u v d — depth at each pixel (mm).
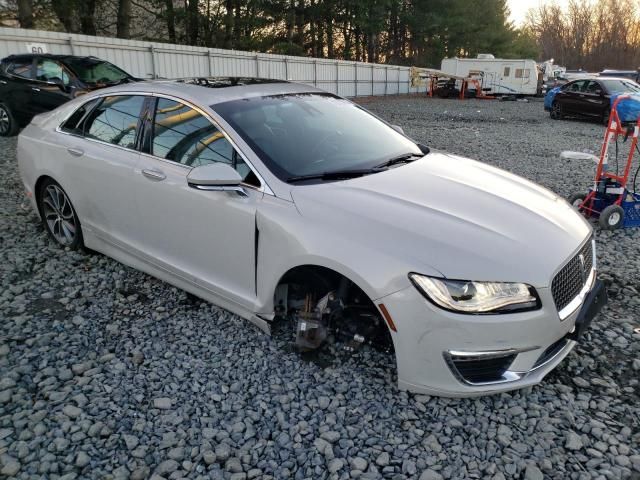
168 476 2373
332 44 41969
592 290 3062
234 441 2586
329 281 3049
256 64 24266
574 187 7844
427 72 36469
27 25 21500
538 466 2457
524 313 2594
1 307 3820
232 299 3398
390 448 2547
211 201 3289
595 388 3023
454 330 2570
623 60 70375
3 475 2359
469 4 47688
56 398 2850
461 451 2537
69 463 2439
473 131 15320
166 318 3709
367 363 3180
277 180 3123
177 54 19922
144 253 3902
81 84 10289
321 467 2438
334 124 3873
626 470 2414
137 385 2988
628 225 5898
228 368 3150
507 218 2961
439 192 3186
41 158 4547
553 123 18141
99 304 3893
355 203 2947
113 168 3891
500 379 2719
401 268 2611
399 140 4109
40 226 5438
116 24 26172
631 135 5660
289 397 2896
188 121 3553
